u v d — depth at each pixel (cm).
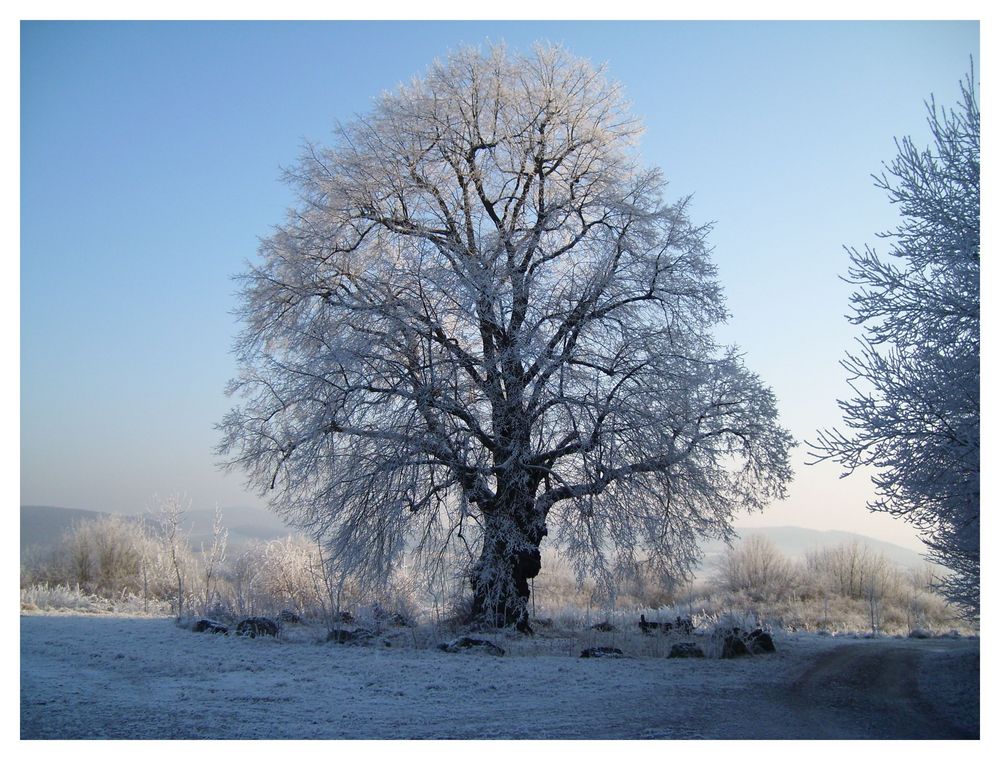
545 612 2359
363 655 1377
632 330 1747
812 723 878
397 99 2005
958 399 956
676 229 1819
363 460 1709
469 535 1734
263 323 2059
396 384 1731
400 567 1783
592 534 1652
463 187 2002
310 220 2045
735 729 844
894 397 987
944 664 1338
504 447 1680
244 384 2030
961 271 995
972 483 952
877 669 1295
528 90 1989
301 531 1888
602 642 1639
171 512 2689
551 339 1727
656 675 1219
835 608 2836
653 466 1678
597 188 1983
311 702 978
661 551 1755
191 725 827
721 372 1758
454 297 1709
